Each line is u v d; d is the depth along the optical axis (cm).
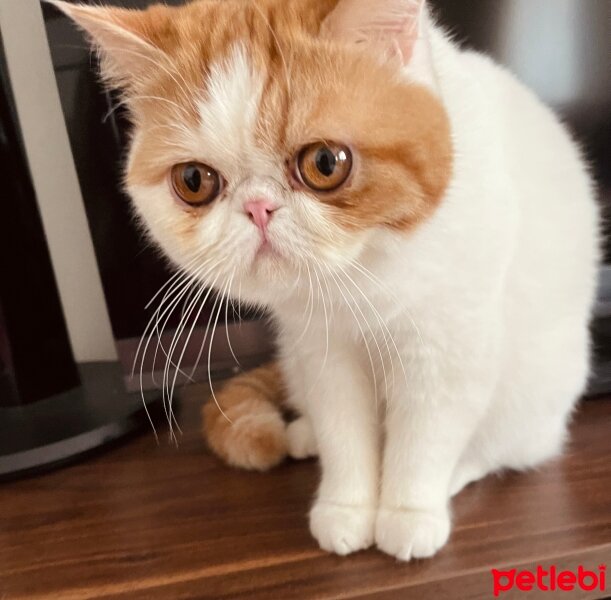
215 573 73
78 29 104
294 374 93
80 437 101
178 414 114
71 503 91
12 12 120
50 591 72
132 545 80
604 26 106
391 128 64
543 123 94
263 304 84
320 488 84
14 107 110
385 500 79
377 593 68
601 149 110
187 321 115
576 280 92
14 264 112
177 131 68
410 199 65
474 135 76
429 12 95
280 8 69
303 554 75
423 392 78
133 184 75
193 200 69
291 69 64
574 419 103
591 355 106
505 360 83
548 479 89
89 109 108
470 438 83
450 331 75
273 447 94
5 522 87
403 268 70
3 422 108
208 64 67
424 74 68
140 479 95
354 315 76
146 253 113
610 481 86
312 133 62
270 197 64
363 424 85
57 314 118
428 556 73
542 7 105
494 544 74
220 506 86
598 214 104
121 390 118
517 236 81
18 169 111
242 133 64
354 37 65
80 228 131
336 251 65
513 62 107
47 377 116
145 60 71
